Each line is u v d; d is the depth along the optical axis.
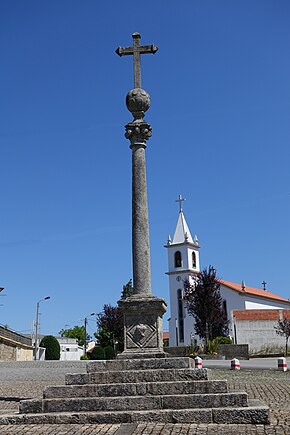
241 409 10.06
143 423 10.08
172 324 77.88
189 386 11.04
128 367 12.00
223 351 44.66
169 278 80.00
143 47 15.10
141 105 14.66
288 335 54.53
